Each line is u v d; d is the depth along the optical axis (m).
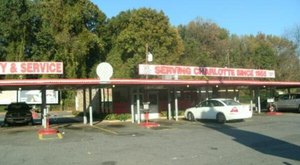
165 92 36.00
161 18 68.25
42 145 17.72
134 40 66.31
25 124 30.17
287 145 16.44
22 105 30.91
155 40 67.62
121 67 64.38
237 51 86.94
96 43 65.00
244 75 38.16
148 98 34.78
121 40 66.50
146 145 17.02
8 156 14.92
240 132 21.53
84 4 64.25
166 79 30.62
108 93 35.00
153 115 34.94
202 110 29.92
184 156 14.12
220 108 28.36
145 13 67.25
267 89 45.19
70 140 19.25
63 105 61.25
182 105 37.50
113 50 68.88
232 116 27.77
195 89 38.72
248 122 27.81
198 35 89.25
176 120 31.55
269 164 12.43
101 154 14.88
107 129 24.53
